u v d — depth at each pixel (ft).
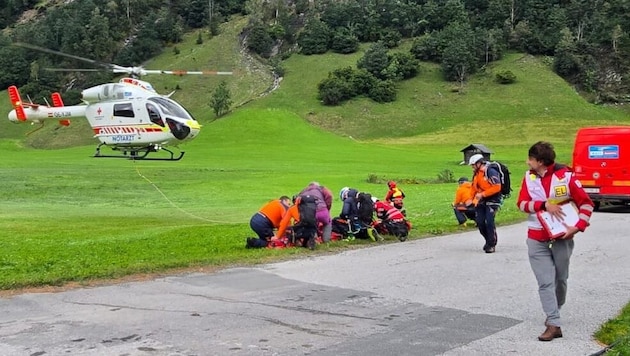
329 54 515.91
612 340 22.58
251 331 23.50
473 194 44.39
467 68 459.73
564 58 465.47
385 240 49.21
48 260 39.70
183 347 21.43
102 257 41.24
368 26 532.32
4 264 38.42
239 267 37.32
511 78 449.48
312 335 23.09
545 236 23.08
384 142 354.74
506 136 358.43
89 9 575.38
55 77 492.54
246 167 202.28
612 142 75.87
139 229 65.77
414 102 435.53
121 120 84.12
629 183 74.84
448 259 40.75
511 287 32.09
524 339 22.89
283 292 30.53
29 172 165.99
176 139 83.92
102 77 492.13
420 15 532.73
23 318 25.13
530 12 517.14
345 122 408.26
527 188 23.34
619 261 39.86
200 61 520.83
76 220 78.64
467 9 552.41
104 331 23.29
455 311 27.02
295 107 429.38
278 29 551.18
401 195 55.98
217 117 412.57
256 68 506.07
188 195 124.36
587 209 22.54
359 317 25.84
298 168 201.87
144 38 553.64
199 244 48.57
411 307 27.71
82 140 393.70
